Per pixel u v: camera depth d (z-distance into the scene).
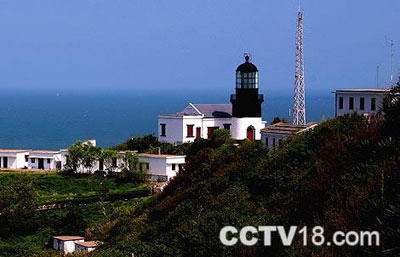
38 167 180.12
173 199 78.56
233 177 70.94
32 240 105.00
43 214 117.62
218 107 180.62
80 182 151.62
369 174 41.72
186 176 88.38
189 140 172.88
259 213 53.78
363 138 48.50
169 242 59.22
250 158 74.81
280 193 56.09
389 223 34.94
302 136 63.81
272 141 123.81
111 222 100.94
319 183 45.88
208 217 52.97
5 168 181.12
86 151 161.88
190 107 179.38
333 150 50.34
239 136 170.62
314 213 43.31
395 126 47.94
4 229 107.25
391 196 37.44
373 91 127.62
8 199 119.19
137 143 179.62
